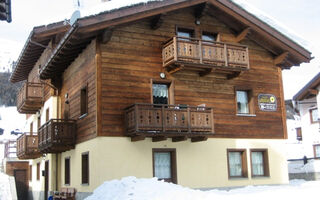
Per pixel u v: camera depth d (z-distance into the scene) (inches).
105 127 536.7
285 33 680.4
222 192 485.7
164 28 609.9
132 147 550.3
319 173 940.6
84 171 589.3
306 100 1113.4
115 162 533.6
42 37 735.1
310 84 1035.9
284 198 403.9
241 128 645.3
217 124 624.4
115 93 551.8
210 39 661.3
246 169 636.1
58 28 736.3
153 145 567.5
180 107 591.5
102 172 523.2
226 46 605.3
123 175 535.8
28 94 816.3
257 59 686.5
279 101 693.9
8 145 1264.8
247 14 645.9
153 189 429.7
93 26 519.5
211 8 643.5
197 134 561.3
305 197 402.3
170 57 569.9
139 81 571.5
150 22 596.7
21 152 868.6
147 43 589.3
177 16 627.8
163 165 579.2
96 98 538.9
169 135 546.3
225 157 621.3
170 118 543.2
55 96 742.5
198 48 581.3
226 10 632.4
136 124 515.5
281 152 674.8
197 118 564.7
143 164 553.6
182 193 412.2
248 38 685.3
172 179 577.6
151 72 582.9
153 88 590.6
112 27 533.6
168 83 601.0
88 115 574.2
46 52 788.6
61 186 713.0
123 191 437.4
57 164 733.9
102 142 530.3
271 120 677.3
